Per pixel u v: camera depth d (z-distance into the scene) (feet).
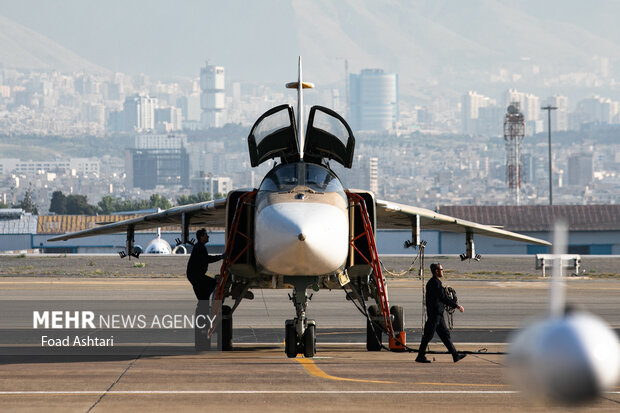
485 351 200.13
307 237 159.63
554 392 48.65
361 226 190.70
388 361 176.55
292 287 186.80
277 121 196.85
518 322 285.23
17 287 447.01
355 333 251.80
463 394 127.03
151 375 147.54
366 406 116.37
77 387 132.77
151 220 227.61
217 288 186.19
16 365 164.45
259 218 171.42
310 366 163.53
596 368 47.29
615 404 117.70
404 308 340.80
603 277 573.74
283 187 180.55
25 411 111.34
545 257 595.06
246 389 130.93
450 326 194.29
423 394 126.82
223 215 218.38
